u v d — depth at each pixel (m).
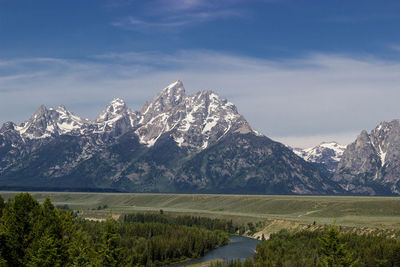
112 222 147.38
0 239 141.00
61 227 159.38
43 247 134.88
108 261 141.62
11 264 139.38
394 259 178.50
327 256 143.75
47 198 176.38
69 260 144.25
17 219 151.00
